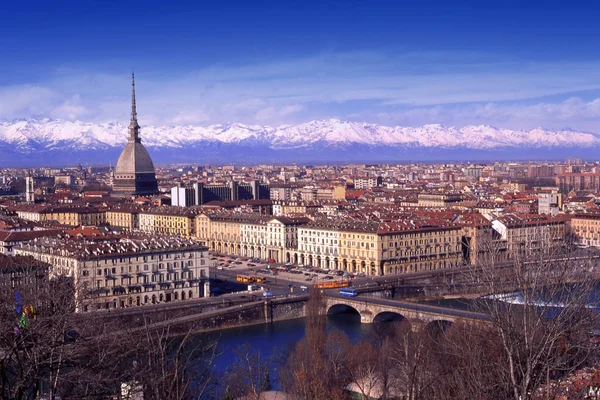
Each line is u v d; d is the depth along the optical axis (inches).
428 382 6043.3
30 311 4697.3
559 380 4416.8
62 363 4857.3
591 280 4441.4
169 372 5310.0
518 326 4352.9
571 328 4168.3
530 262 4601.4
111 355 5388.8
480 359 4896.7
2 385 4362.7
